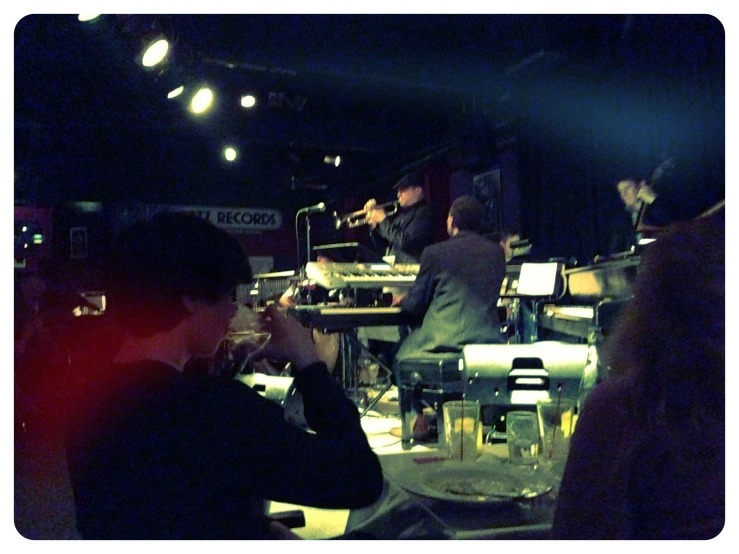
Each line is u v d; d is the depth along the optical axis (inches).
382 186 306.3
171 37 150.1
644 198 93.3
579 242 175.9
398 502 33.4
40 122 222.7
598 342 47.5
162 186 334.0
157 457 27.7
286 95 203.6
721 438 24.1
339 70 167.3
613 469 25.7
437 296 72.4
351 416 32.4
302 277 99.0
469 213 78.0
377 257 149.9
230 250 32.5
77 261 134.3
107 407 29.1
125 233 32.3
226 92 195.0
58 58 158.6
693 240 26.0
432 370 56.8
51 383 132.4
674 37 126.7
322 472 28.6
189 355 33.3
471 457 41.7
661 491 24.6
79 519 28.2
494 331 72.3
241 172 337.1
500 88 184.9
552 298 78.6
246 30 145.3
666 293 25.5
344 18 133.5
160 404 28.5
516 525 29.8
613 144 155.1
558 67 161.5
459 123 222.4
